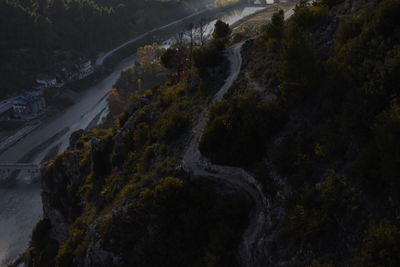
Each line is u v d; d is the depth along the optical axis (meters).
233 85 50.84
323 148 33.12
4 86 158.88
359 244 27.38
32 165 111.94
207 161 41.97
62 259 50.34
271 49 51.03
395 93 30.11
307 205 31.78
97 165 62.12
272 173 36.81
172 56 75.25
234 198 36.81
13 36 173.38
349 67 35.06
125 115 70.06
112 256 40.12
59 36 189.50
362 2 45.28
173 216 38.38
